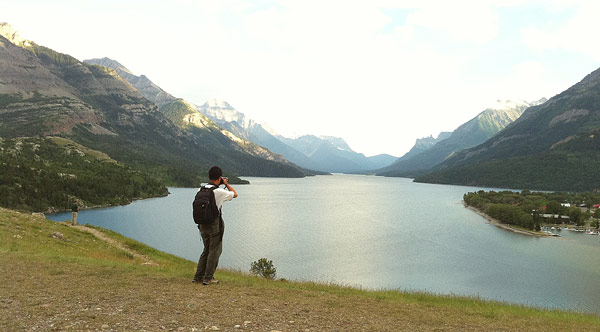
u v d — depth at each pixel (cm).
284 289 1420
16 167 19338
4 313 822
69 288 1120
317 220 17050
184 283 1273
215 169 1229
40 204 16850
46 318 796
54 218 14925
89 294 1044
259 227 14762
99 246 3369
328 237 13112
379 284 7919
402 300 1502
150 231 12925
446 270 9450
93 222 14325
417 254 11050
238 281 1513
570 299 7619
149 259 3278
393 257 10544
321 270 8869
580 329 1157
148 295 1052
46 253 2106
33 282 1194
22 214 3938
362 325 927
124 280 1281
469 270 9556
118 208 19062
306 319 934
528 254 11612
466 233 14762
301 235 13288
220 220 1259
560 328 1141
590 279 9081
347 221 17000
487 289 8069
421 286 7981
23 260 1659
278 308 1029
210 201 1188
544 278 9106
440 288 7919
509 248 12350
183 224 14400
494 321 1167
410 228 15575
